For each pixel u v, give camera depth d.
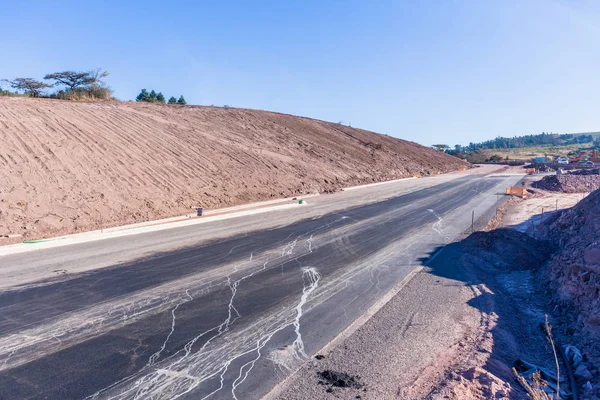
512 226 19.52
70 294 9.84
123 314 8.70
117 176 21.62
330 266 12.52
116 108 31.94
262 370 6.52
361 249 14.68
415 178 48.25
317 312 8.91
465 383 5.99
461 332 7.94
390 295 10.01
